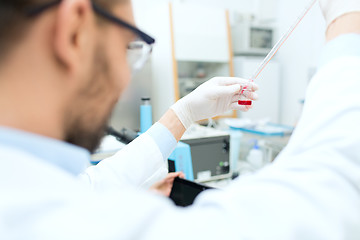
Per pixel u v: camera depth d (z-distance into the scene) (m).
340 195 0.30
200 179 1.51
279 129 1.97
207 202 0.36
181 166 1.34
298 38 2.73
